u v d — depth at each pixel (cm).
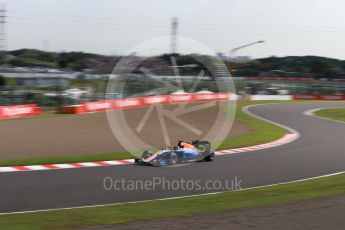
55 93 3981
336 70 9931
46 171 1380
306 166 1652
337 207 866
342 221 762
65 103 3794
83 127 2636
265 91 6762
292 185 1250
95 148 1892
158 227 728
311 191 1111
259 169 1546
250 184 1294
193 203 972
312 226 732
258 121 3441
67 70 7619
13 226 750
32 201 1004
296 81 8788
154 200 1027
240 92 6041
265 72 9544
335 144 2319
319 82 8725
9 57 8300
